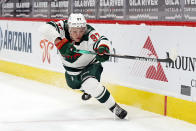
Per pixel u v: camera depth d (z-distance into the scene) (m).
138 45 13.25
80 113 12.55
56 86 17.55
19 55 20.19
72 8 16.31
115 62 14.26
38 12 18.42
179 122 11.50
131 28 13.46
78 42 11.36
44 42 18.19
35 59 18.98
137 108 13.39
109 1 14.30
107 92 11.52
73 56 11.65
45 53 18.20
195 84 11.28
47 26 11.18
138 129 10.69
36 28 18.66
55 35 10.94
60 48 10.84
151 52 12.77
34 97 15.15
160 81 12.48
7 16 20.86
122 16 13.80
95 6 15.03
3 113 12.62
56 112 12.71
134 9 13.26
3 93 15.97
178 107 11.84
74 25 10.70
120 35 13.96
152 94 12.78
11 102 14.27
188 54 11.45
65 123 11.35
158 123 11.35
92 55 11.71
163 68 12.34
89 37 11.23
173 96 12.03
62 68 17.12
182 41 11.60
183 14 11.48
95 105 13.68
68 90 16.59
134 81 13.53
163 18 12.19
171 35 11.96
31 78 19.28
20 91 16.41
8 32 20.95
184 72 11.61
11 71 20.83
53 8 17.44
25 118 11.96
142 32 13.05
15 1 20.05
